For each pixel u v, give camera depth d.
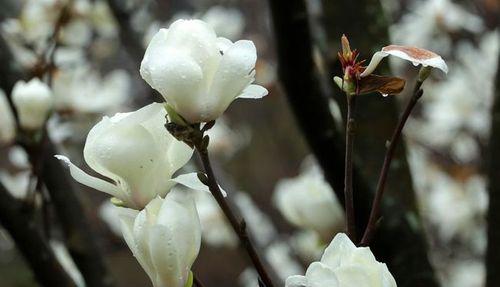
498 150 2.11
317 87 1.93
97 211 4.10
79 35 3.36
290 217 2.38
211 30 1.54
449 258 4.07
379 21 2.00
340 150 1.95
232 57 1.53
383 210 1.97
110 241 3.78
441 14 3.98
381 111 1.99
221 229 3.51
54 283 2.12
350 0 1.99
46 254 2.11
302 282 1.49
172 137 1.57
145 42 3.05
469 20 4.01
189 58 1.52
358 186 1.95
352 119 1.58
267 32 5.38
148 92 3.04
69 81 3.32
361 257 1.50
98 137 1.55
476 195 4.06
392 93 1.56
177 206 1.54
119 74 3.87
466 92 4.16
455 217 4.06
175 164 1.57
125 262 6.55
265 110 5.43
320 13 2.01
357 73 1.56
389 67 2.01
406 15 4.14
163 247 1.54
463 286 4.02
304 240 3.53
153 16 3.42
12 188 3.22
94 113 3.40
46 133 2.20
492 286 2.11
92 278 2.22
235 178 5.54
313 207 2.28
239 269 6.69
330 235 2.29
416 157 3.95
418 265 1.98
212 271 6.70
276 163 5.74
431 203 4.08
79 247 2.21
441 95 4.20
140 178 1.56
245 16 5.48
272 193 5.64
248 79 1.53
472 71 4.15
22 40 3.08
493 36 4.09
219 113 1.53
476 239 4.09
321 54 1.99
